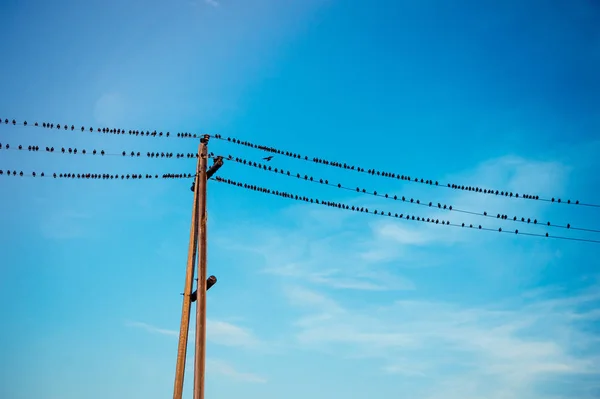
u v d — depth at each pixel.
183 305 25.98
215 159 27.73
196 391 24.00
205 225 26.86
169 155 34.09
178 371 24.95
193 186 28.47
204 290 25.53
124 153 34.31
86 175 33.97
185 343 25.47
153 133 34.75
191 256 26.61
